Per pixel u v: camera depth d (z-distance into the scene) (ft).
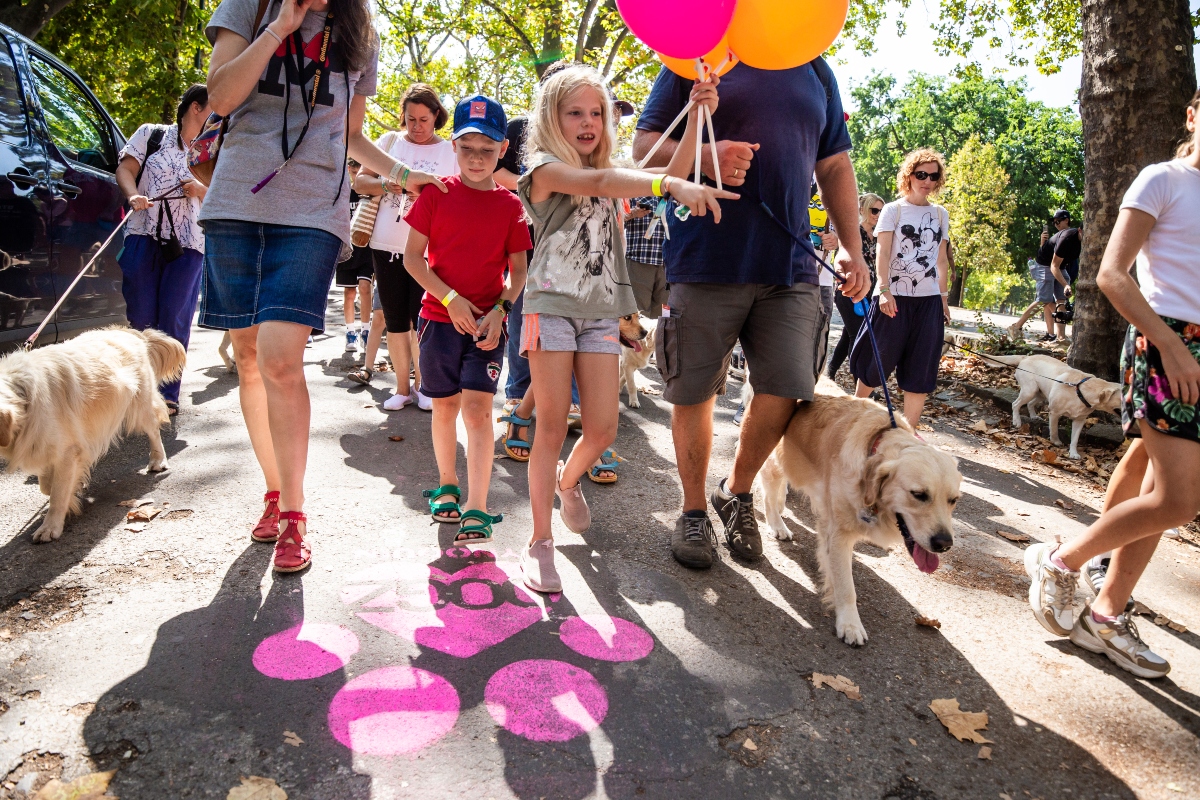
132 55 43.37
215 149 9.04
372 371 18.89
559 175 8.05
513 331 15.44
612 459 13.08
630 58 57.98
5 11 33.91
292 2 8.29
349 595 8.53
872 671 8.05
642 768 6.24
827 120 10.39
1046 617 8.96
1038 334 42.86
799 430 10.21
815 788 6.23
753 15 8.18
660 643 8.14
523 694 7.04
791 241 9.59
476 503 9.78
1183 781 6.70
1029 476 16.62
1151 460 7.89
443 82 77.36
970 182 143.43
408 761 6.06
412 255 9.53
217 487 11.42
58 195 13.92
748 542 10.46
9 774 5.61
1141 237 7.79
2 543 9.36
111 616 7.76
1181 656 8.91
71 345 10.68
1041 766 6.76
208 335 24.12
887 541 8.87
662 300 16.84
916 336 15.44
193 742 6.05
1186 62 20.25
